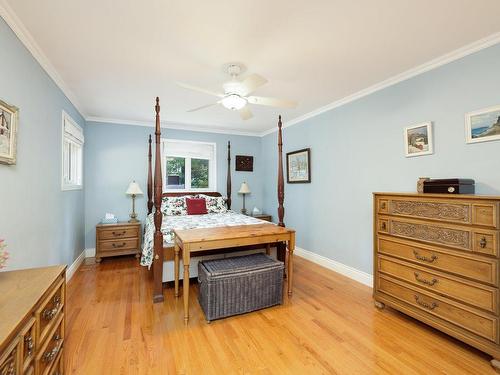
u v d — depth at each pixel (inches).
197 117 161.8
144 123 173.9
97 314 88.0
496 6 61.3
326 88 113.7
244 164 205.8
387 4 60.4
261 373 61.4
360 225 119.8
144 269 135.6
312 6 60.9
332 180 136.5
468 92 80.4
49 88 93.0
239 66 91.7
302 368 63.1
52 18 65.1
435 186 78.0
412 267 80.4
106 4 60.0
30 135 77.6
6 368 31.4
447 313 71.1
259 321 84.9
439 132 88.1
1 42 61.2
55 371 52.2
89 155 160.4
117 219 165.9
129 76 100.3
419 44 78.4
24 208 74.0
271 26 68.7
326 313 90.2
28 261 76.6
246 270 89.2
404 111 99.7
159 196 100.6
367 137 115.6
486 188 76.2
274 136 193.2
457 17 65.5
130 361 64.7
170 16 64.4
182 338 74.9
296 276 127.0
